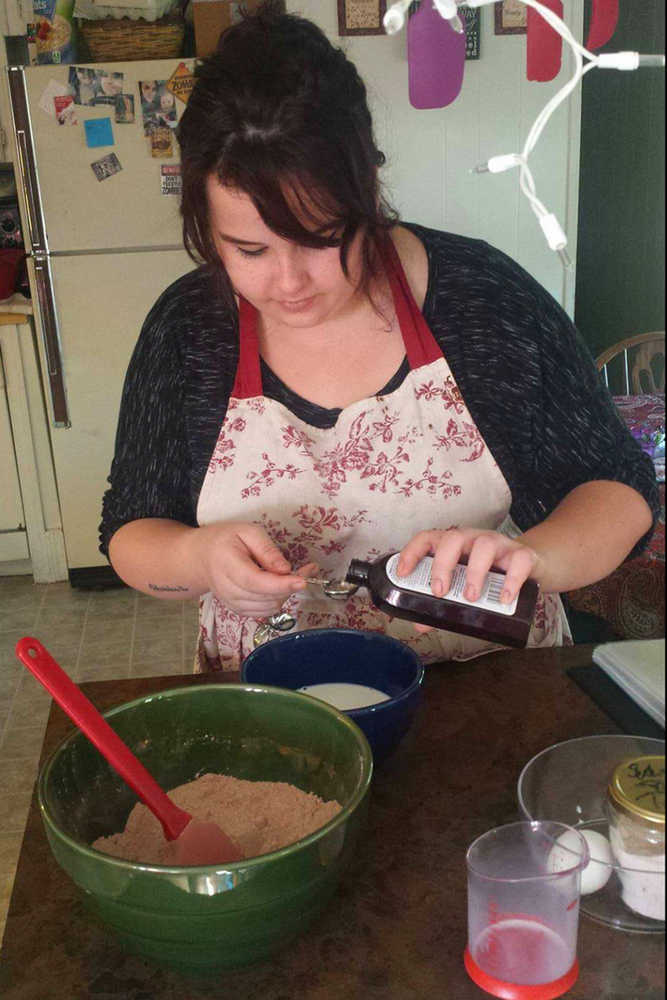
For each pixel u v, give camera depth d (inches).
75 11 118.0
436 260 44.4
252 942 24.2
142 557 41.8
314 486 44.9
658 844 23.1
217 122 30.5
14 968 25.9
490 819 30.7
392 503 45.1
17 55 140.0
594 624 50.1
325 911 27.3
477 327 43.6
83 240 120.6
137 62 116.0
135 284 122.3
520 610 31.1
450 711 36.8
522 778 27.0
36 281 121.5
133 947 24.9
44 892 28.7
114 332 124.0
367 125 32.9
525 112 106.4
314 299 36.2
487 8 102.5
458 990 24.4
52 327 122.8
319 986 24.8
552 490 44.9
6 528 135.6
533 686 38.1
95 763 30.2
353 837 25.4
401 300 43.1
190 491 46.4
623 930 24.7
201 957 24.2
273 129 30.1
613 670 24.6
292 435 44.2
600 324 36.9
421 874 28.5
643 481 40.1
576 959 24.1
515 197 109.0
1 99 138.3
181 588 41.2
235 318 44.7
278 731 31.8
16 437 131.2
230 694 31.9
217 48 32.5
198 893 22.9
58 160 118.0
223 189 32.3
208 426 44.9
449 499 45.2
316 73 30.9
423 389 43.8
